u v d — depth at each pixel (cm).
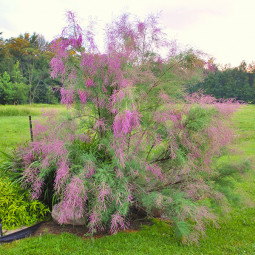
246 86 4175
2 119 1516
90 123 426
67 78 375
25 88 4169
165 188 393
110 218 359
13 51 4994
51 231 361
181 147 373
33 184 381
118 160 332
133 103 317
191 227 351
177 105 379
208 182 388
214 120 347
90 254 301
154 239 345
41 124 395
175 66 394
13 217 363
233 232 371
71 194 311
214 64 404
